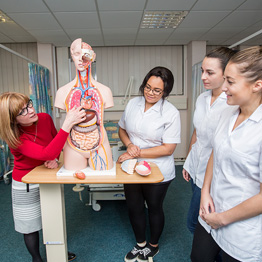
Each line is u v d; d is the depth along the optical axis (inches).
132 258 61.0
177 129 53.7
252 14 102.6
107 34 126.6
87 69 41.2
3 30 120.3
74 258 62.8
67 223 81.7
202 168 49.4
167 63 155.6
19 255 65.1
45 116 50.8
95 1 88.0
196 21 110.3
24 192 48.5
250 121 29.3
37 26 112.5
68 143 42.0
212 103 47.4
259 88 27.4
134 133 55.5
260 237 29.9
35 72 119.3
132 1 88.7
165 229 77.1
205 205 36.3
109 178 40.3
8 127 39.5
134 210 59.2
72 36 128.5
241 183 30.5
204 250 38.2
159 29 120.9
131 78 152.3
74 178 39.9
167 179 55.9
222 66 42.2
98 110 41.7
